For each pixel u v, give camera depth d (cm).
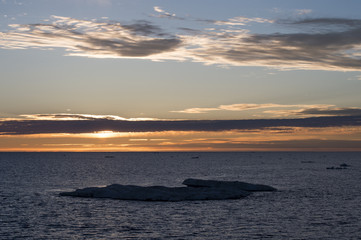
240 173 18112
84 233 5641
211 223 6222
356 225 6069
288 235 5488
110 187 9331
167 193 8662
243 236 5441
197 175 16775
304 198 8831
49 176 15700
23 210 7281
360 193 9794
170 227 5978
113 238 5381
